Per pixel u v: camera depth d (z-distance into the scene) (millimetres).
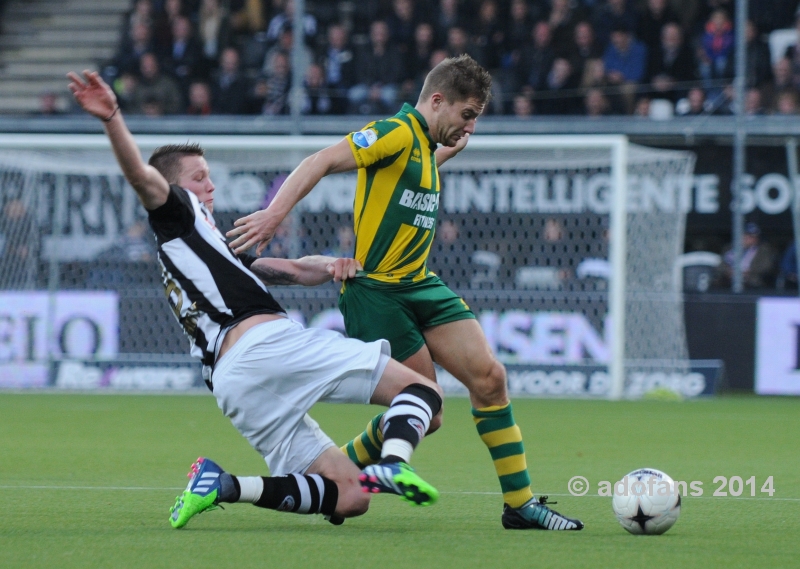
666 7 51375
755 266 46625
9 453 24203
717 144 46812
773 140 45781
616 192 40094
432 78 15031
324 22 56312
